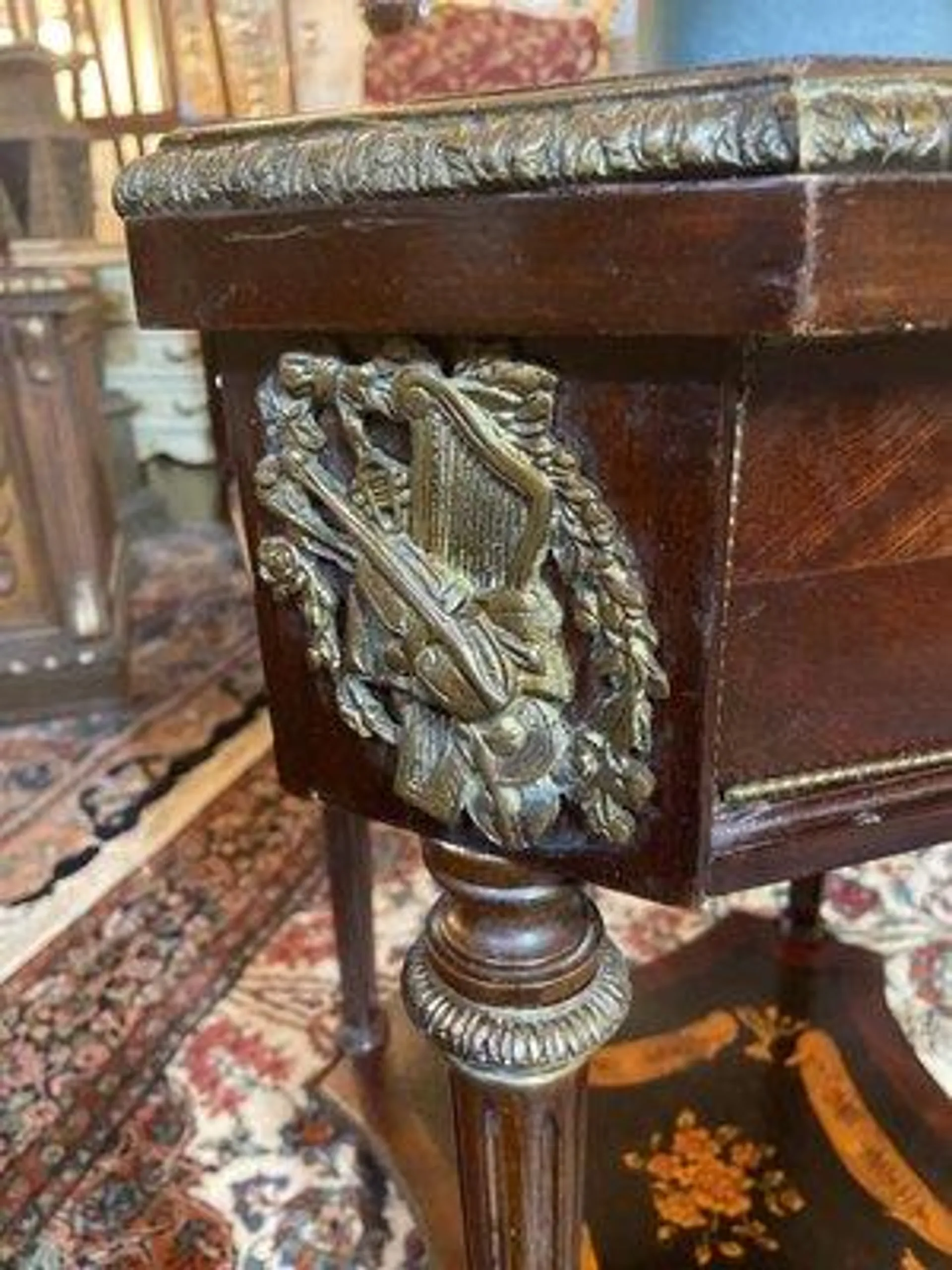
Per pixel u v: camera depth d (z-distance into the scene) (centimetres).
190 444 155
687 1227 44
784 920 60
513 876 24
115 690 99
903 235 16
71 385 94
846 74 16
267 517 25
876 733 23
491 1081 25
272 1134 53
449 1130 49
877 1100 50
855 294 16
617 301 18
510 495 21
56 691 98
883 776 23
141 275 24
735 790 21
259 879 73
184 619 122
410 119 20
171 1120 54
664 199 17
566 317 18
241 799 84
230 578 135
